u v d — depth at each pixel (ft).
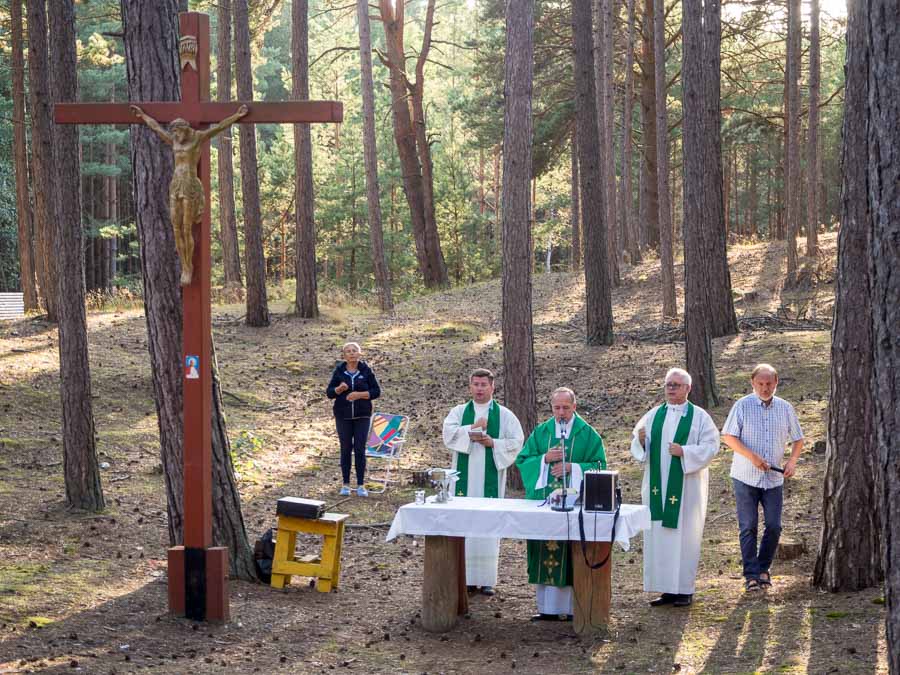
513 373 42.83
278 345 70.59
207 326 24.84
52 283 66.08
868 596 25.44
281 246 187.11
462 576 26.48
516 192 42.47
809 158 92.48
